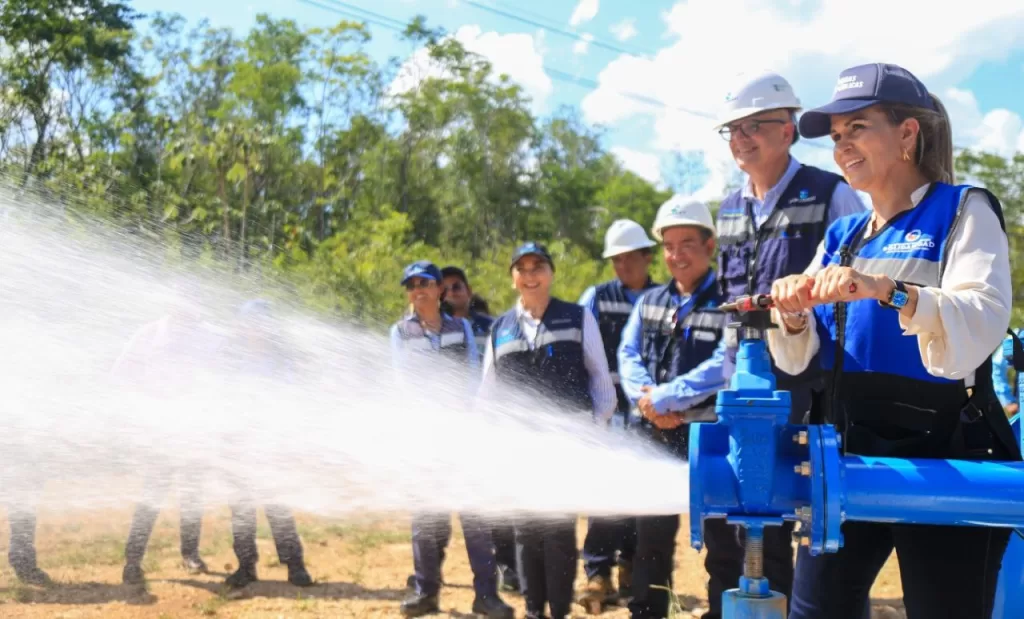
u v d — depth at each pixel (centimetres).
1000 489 198
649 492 280
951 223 234
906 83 247
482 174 5866
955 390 239
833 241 268
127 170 2534
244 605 589
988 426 239
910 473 201
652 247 636
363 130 5006
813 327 253
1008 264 227
